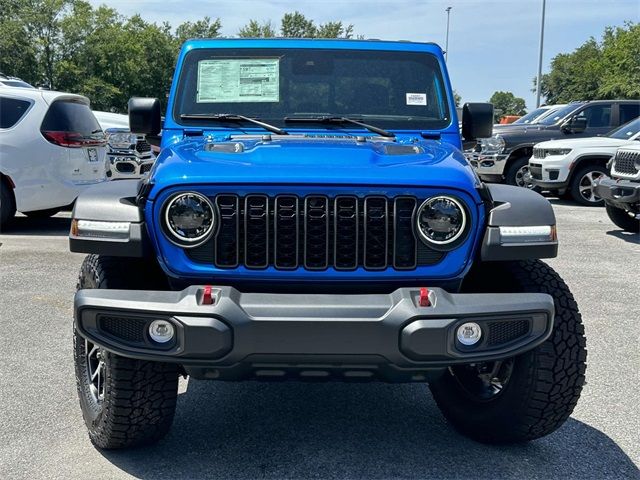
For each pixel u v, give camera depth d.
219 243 2.98
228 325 2.77
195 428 3.76
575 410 4.04
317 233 2.99
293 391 4.33
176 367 3.19
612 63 51.78
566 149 13.26
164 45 55.59
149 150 13.70
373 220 2.99
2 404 4.01
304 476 3.25
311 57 4.29
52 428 3.71
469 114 4.36
